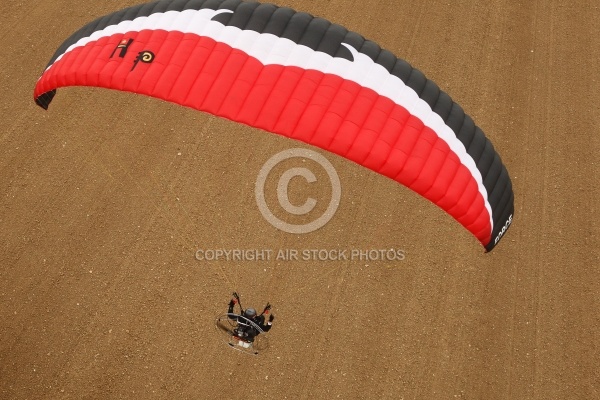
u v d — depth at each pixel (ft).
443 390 134.10
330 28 106.52
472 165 107.14
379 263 149.18
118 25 111.96
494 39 194.18
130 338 138.21
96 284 145.07
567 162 169.17
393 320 141.59
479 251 151.94
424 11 199.41
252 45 103.55
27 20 194.18
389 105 102.68
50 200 157.69
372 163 100.99
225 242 151.43
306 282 145.59
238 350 136.77
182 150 166.40
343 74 102.58
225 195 158.81
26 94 178.29
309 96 100.73
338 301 143.23
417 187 102.78
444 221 156.35
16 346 136.87
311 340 138.21
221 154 165.78
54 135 169.48
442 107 107.14
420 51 190.08
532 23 198.70
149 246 150.61
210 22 105.81
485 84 184.24
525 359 138.00
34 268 147.23
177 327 139.64
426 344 139.03
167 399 131.75
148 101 175.22
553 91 183.73
